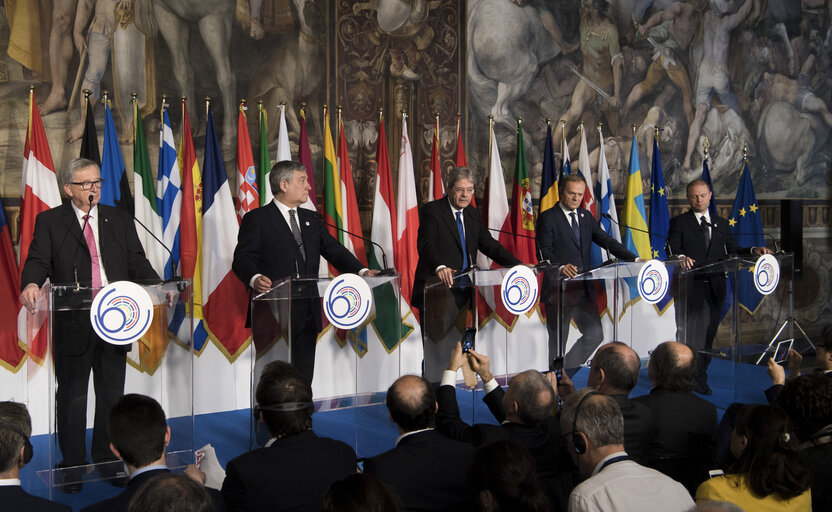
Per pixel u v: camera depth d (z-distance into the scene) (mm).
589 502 1965
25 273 3367
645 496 1973
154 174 5238
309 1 5785
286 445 2293
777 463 2098
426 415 2369
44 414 3459
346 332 3506
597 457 2184
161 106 5230
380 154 5875
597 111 7262
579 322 4410
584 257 5258
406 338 4668
